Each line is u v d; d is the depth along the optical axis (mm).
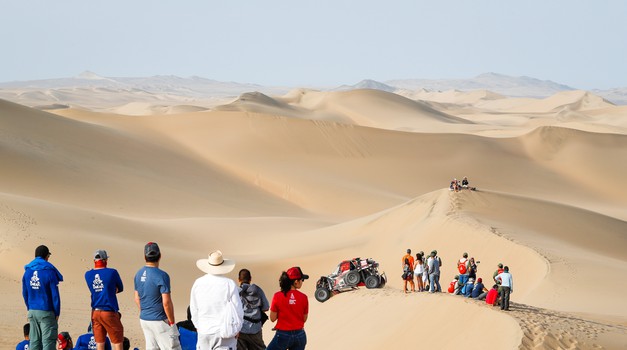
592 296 29766
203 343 9312
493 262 38406
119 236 48344
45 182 72625
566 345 14734
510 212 51781
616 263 38906
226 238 56969
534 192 104750
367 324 20984
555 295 29922
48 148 83562
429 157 110562
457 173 107562
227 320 9242
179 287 41094
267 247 54375
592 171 113000
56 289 11484
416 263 24906
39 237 41969
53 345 11484
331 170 102375
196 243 53812
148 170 88688
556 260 35875
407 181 102750
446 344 16609
